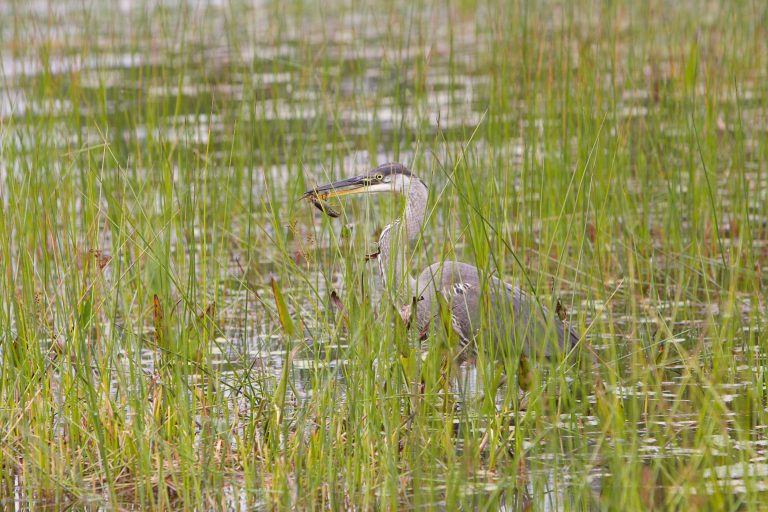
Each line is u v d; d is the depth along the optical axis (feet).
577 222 54.08
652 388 38.86
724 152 69.10
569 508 30.30
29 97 70.03
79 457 33.81
